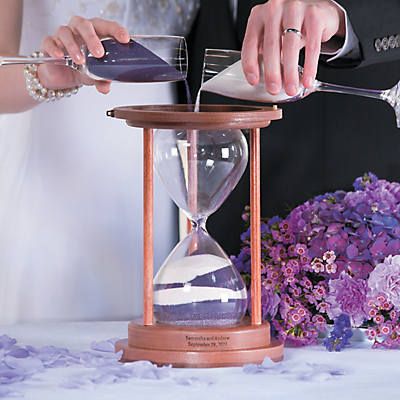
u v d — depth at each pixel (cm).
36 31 261
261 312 206
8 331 222
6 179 261
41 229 263
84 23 196
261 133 254
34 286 263
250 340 189
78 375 179
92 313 265
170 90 263
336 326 200
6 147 261
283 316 204
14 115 260
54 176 263
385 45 211
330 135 252
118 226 265
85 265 264
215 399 164
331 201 212
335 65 217
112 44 194
